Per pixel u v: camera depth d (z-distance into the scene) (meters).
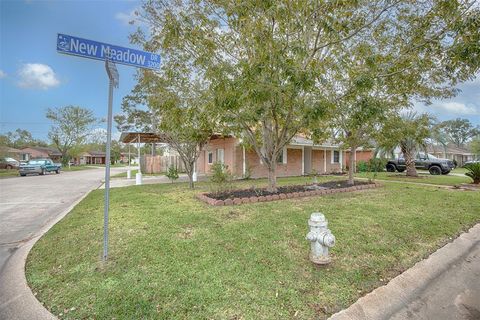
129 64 3.30
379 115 6.11
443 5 4.68
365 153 26.02
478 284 3.22
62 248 3.93
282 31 5.44
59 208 7.77
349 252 3.71
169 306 2.46
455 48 4.52
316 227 3.19
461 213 6.01
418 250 3.94
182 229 4.66
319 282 2.91
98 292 2.70
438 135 18.45
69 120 41.50
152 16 6.72
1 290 2.88
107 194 3.39
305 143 17.20
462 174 19.77
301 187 9.55
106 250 3.41
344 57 6.13
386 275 3.19
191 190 9.84
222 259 3.41
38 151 52.62
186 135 9.23
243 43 6.11
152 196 8.33
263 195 7.73
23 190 12.12
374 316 2.51
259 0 4.99
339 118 8.33
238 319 2.29
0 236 5.02
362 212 5.89
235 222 5.09
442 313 2.64
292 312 2.41
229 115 6.64
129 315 2.34
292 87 4.83
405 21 5.76
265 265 3.26
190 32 5.87
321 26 5.59
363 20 5.92
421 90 8.42
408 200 7.43
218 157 18.23
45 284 2.92
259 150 8.32
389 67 5.82
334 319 2.38
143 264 3.28
